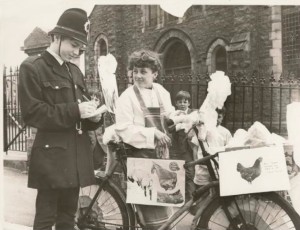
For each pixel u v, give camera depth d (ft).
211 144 9.66
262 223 8.90
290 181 10.28
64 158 8.09
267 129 10.19
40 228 8.21
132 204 9.53
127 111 9.25
